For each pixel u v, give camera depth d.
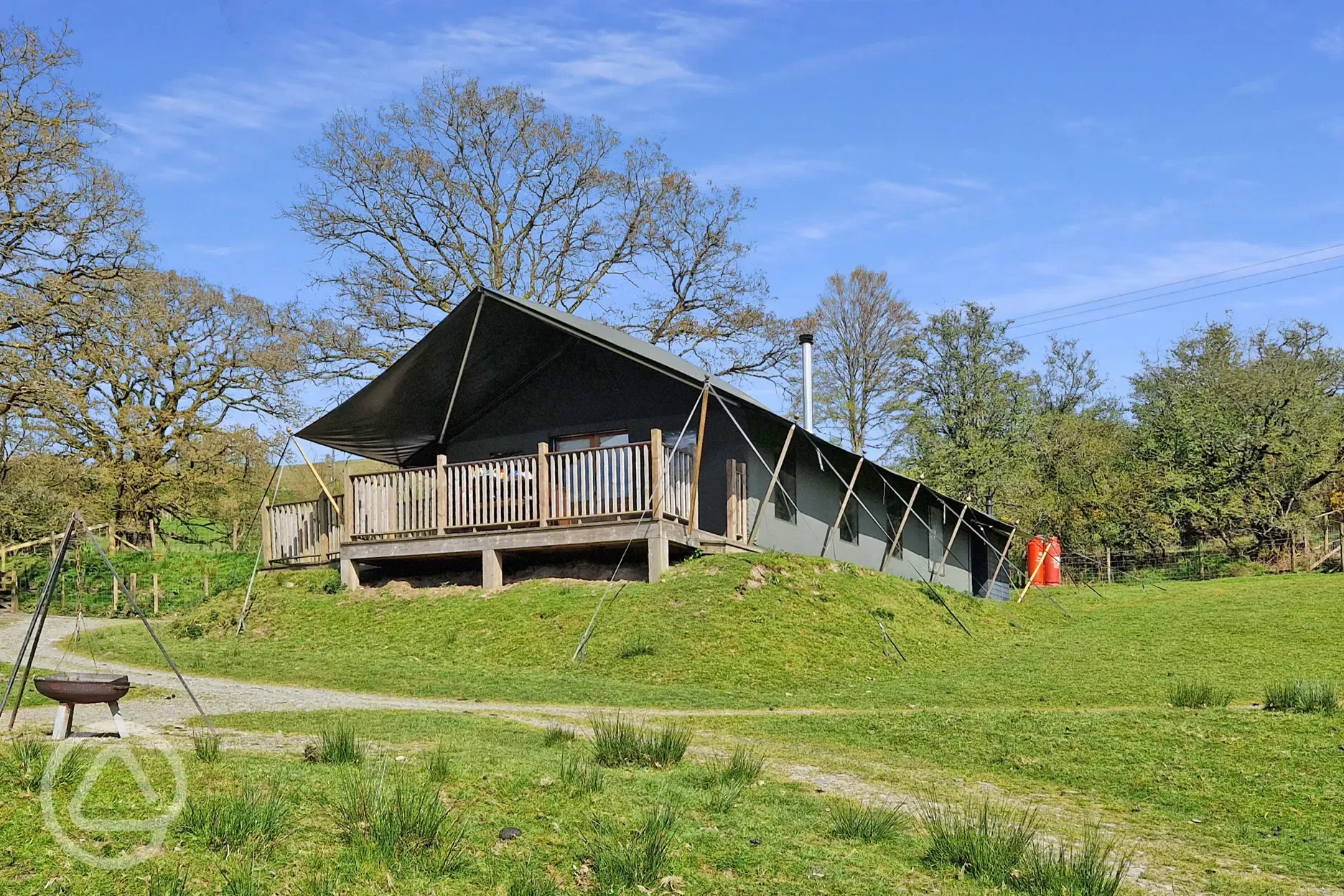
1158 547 44.25
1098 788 10.12
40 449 37.88
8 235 27.95
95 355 30.38
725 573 19.27
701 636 17.17
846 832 8.15
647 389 23.19
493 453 24.59
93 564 30.41
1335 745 10.84
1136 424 53.19
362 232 37.00
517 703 14.05
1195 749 10.92
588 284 39.00
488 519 20.92
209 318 39.81
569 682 15.51
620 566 20.78
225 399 40.47
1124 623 23.58
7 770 7.64
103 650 18.45
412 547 21.14
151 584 28.84
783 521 24.06
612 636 17.36
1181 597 28.38
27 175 27.17
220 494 40.66
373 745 9.84
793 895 7.06
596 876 7.06
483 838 7.41
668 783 8.97
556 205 37.88
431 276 37.47
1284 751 10.73
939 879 7.49
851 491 25.84
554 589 19.66
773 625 17.88
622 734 10.09
